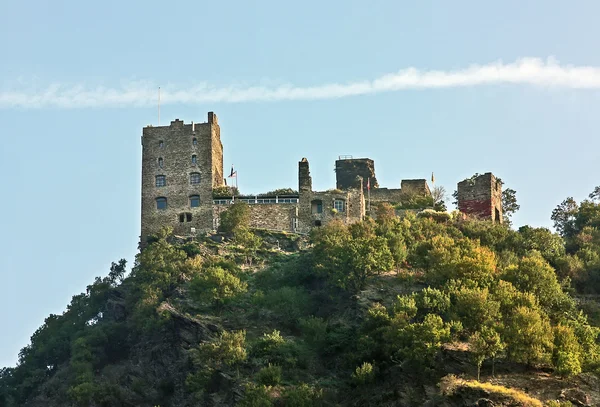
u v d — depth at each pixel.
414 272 127.88
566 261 132.50
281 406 105.94
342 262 126.31
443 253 125.44
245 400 106.25
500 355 104.56
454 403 98.69
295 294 129.38
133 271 152.00
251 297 130.88
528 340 102.88
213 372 115.06
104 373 133.38
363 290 124.44
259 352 116.12
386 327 109.50
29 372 141.38
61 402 130.00
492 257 126.31
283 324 125.44
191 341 125.12
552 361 103.12
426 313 112.81
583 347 107.12
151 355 129.50
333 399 107.38
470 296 110.00
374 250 126.31
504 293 112.38
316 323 119.50
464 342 107.69
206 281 130.12
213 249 147.12
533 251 135.25
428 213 153.62
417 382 104.19
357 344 111.81
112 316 145.88
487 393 97.38
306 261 137.12
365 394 105.94
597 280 130.75
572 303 117.12
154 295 134.88
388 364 107.88
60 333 147.75
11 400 137.25
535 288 117.25
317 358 115.50
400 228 138.88
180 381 121.12
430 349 103.50
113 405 122.50
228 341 115.00
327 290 128.50
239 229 150.88
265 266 142.75
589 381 101.31
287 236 152.38
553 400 97.81
